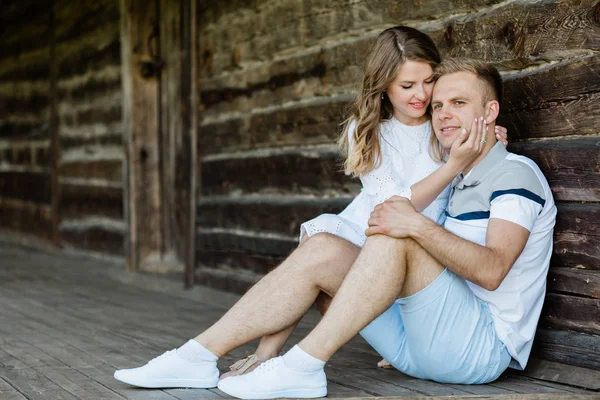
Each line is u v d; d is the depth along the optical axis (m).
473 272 2.55
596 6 2.88
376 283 2.59
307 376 2.65
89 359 3.46
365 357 3.48
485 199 2.76
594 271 2.92
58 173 8.66
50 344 3.81
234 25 5.50
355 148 2.98
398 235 2.58
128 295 5.77
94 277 6.88
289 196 4.95
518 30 3.19
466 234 2.80
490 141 2.80
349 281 2.62
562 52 3.01
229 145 5.62
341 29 4.41
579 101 2.95
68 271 7.30
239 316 2.80
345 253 2.79
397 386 2.89
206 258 5.86
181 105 6.23
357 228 3.05
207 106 5.91
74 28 8.17
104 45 7.50
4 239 10.19
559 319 3.04
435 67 2.89
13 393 2.83
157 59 6.83
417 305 2.69
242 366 2.84
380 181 2.99
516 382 2.95
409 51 2.85
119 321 4.59
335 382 2.97
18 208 9.85
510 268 2.62
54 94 8.66
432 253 2.58
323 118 4.58
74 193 8.25
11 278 6.68
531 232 2.77
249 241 5.33
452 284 2.68
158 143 6.92
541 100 3.10
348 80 4.38
